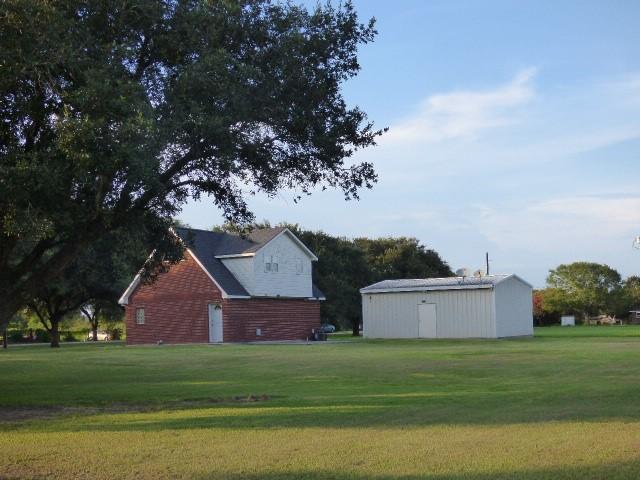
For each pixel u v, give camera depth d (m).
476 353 28.77
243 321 46.97
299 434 10.32
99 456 9.05
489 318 45.62
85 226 13.90
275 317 49.12
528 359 24.92
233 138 14.22
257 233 49.66
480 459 8.38
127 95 12.24
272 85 14.74
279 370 22.52
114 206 13.83
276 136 15.80
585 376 18.55
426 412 12.34
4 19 11.97
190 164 15.15
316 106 15.91
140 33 14.02
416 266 77.81
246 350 34.78
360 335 64.94
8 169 11.62
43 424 11.92
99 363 27.22
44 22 12.02
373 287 51.38
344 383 18.16
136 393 16.61
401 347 35.88
